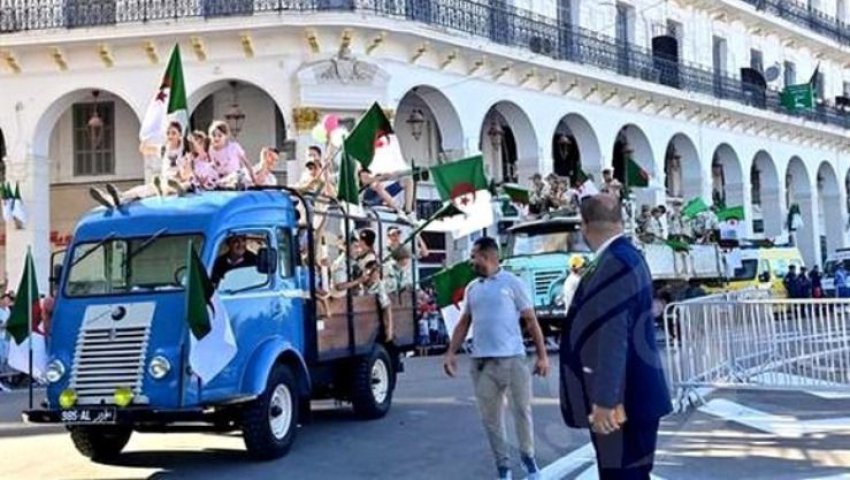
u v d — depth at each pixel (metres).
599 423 5.14
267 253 10.41
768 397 13.19
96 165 24.09
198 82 22.00
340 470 9.44
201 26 21.53
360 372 12.37
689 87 32.31
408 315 13.68
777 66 38.28
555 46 26.70
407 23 22.20
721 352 12.46
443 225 13.20
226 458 10.27
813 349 12.13
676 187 33.88
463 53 24.02
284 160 23.02
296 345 10.75
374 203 15.41
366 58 21.98
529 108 26.30
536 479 8.31
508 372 8.20
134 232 10.03
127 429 10.11
